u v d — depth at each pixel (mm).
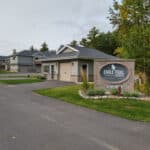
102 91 17000
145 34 20094
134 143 7219
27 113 11188
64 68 34656
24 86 24734
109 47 66625
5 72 71188
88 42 71438
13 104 13617
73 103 14492
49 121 9727
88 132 8289
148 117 11195
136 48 20656
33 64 78125
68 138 7535
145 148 6801
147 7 21922
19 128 8539
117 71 18141
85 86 19031
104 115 11352
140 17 22109
